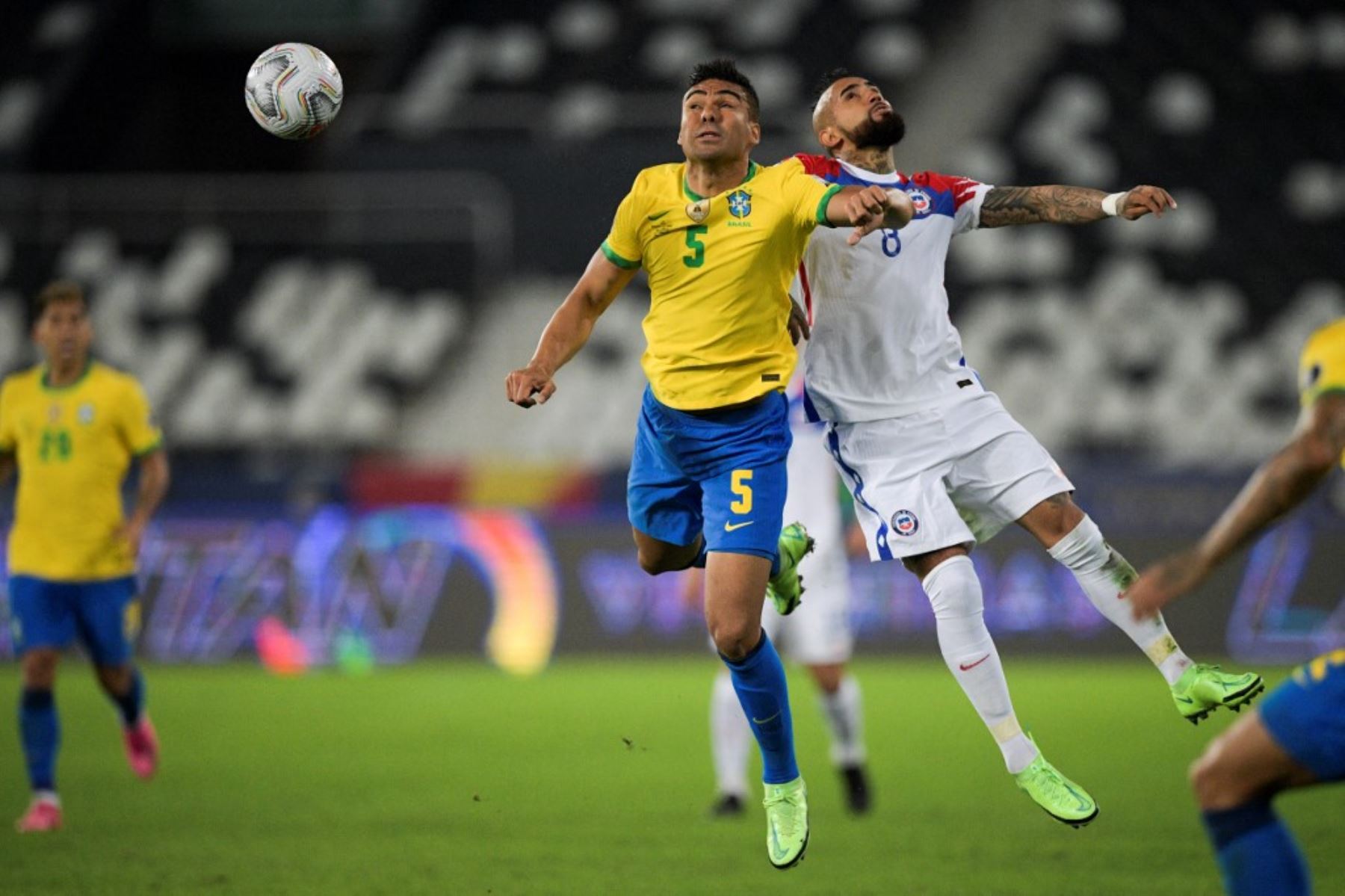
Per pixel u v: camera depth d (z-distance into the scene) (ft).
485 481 186.70
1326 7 283.18
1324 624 174.70
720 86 68.54
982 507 74.64
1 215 255.09
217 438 240.94
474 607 185.16
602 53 284.00
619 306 249.14
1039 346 242.58
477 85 279.28
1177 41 280.72
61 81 277.23
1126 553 178.50
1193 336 244.22
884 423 74.69
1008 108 272.51
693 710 148.66
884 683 167.73
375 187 257.96
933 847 87.81
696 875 80.02
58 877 78.95
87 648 99.60
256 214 256.93
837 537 100.63
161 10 305.12
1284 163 266.16
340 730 136.77
